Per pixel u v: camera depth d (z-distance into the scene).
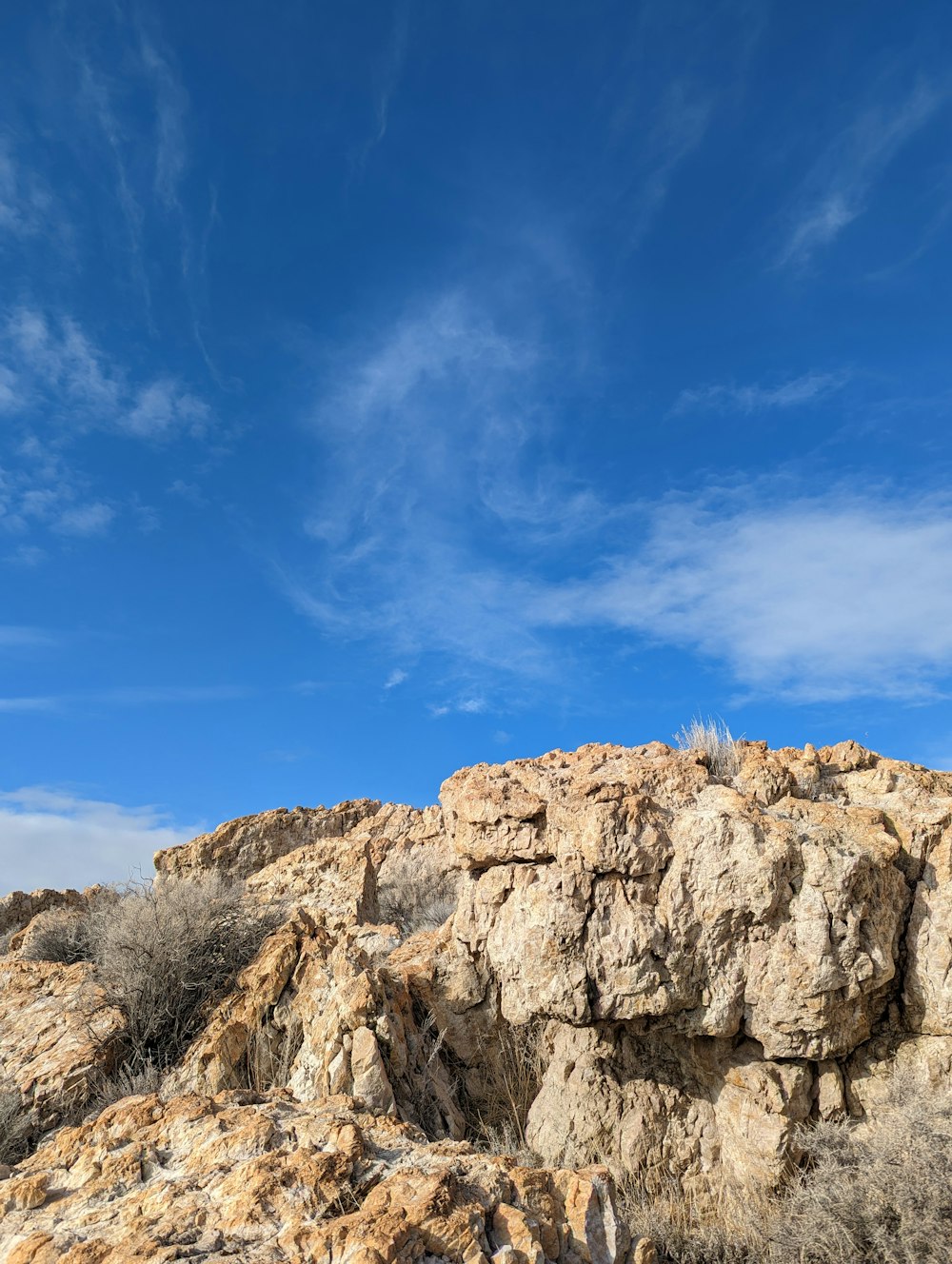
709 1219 8.39
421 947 11.53
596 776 10.08
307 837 23.20
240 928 11.29
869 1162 7.56
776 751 11.03
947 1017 8.71
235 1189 5.33
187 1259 4.68
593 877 9.00
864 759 10.88
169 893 11.72
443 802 11.12
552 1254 5.45
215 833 22.61
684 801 9.44
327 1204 5.23
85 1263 4.69
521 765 11.24
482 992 10.23
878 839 9.00
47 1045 9.52
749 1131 8.64
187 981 10.15
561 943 8.81
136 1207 5.31
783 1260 7.10
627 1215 7.90
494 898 9.96
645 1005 8.61
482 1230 5.22
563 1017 8.85
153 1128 6.25
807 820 9.34
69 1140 6.29
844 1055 8.87
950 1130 7.40
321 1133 6.05
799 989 8.34
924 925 9.02
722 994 8.66
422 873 20.08
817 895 8.51
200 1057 8.88
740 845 8.64
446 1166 5.83
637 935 8.62
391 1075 8.71
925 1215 6.71
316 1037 8.74
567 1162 8.90
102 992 10.40
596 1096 9.16
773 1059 8.92
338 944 9.95
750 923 8.64
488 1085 10.02
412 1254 4.82
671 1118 9.01
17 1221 5.34
